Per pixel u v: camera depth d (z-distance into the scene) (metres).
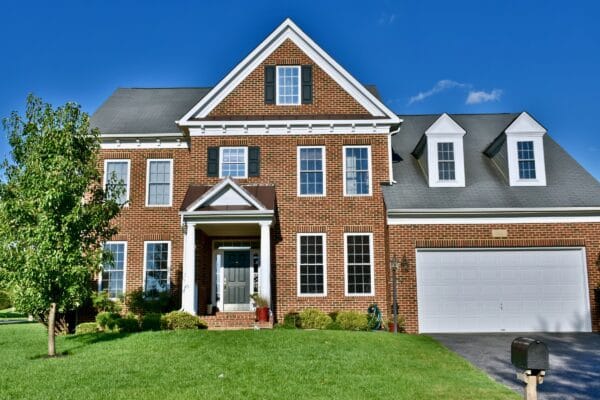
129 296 20.62
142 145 21.97
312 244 20.30
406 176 21.09
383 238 20.19
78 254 13.52
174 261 21.19
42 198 13.17
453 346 15.34
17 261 13.23
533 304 18.77
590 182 20.19
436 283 18.86
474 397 9.63
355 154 20.92
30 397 9.48
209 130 20.95
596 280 18.77
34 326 23.34
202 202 18.95
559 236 19.00
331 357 12.38
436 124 20.77
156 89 25.98
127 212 21.47
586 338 17.08
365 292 19.92
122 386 10.12
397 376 10.96
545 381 11.27
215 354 12.58
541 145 20.50
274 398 9.41
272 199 19.62
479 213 19.06
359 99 21.33
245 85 21.42
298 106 21.28
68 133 13.85
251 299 21.16
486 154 22.16
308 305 19.84
